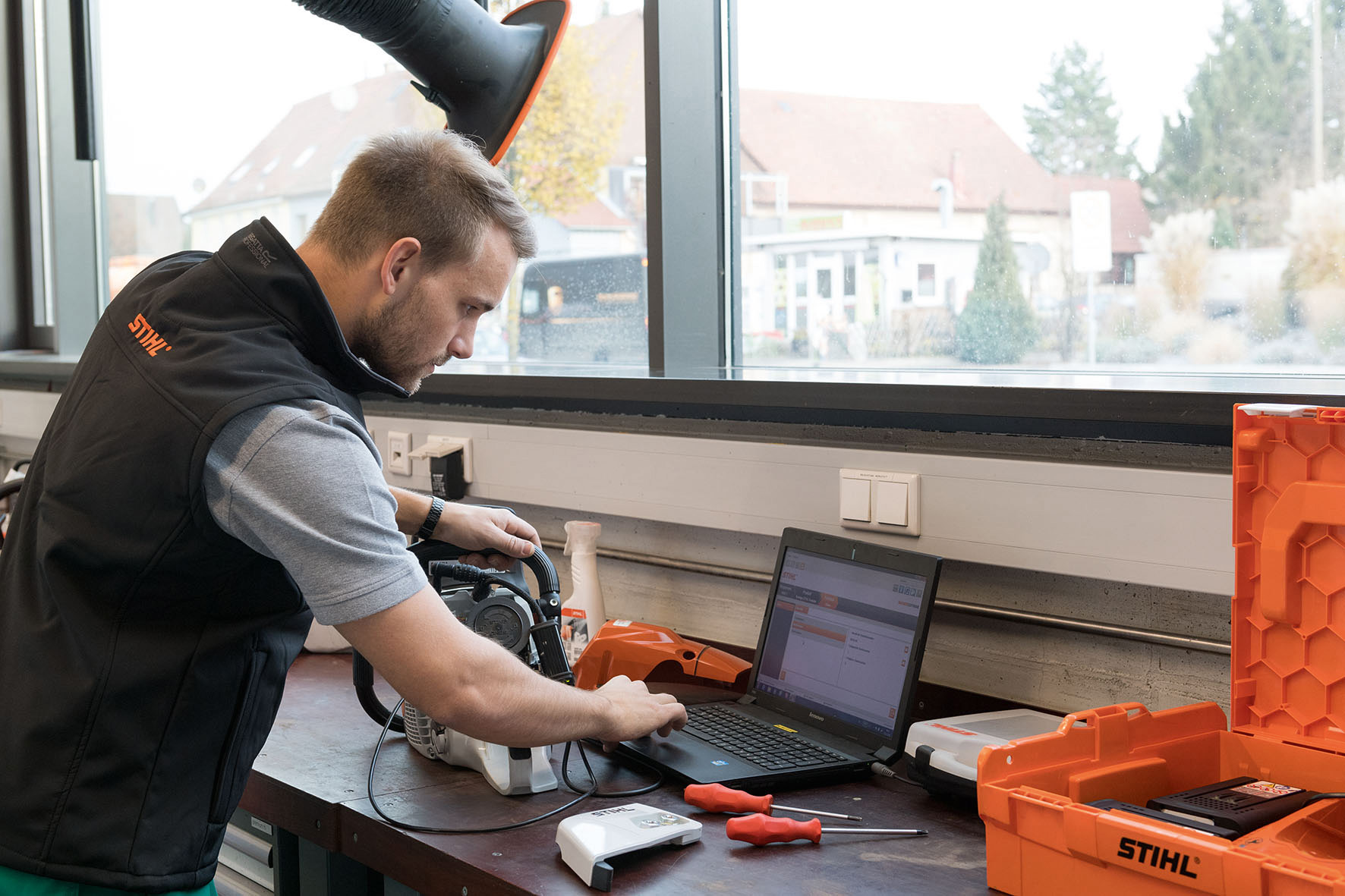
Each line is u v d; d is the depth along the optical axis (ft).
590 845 3.84
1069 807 3.30
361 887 5.09
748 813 4.32
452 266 4.10
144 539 3.71
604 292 7.85
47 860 3.77
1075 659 5.10
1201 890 2.97
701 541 6.57
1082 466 4.73
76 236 12.25
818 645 5.23
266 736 4.30
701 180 7.16
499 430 7.31
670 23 6.91
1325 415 3.45
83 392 3.92
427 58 5.65
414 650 3.67
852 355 6.70
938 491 5.18
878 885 3.74
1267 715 3.79
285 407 3.63
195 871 4.05
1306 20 4.75
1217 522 4.37
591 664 5.82
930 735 4.51
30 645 3.90
